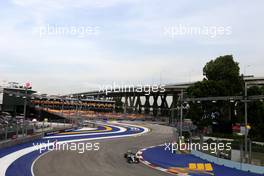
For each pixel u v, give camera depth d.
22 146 47.19
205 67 75.62
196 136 61.38
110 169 33.19
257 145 42.75
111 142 61.81
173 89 123.38
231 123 69.31
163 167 36.06
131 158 38.81
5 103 102.31
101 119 129.88
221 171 34.38
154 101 162.25
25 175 27.88
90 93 161.00
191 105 69.31
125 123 116.69
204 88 67.25
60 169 31.67
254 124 57.28
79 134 73.44
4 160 35.12
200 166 37.44
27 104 107.75
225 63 71.81
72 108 139.38
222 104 67.81
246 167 35.09
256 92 63.72
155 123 121.50
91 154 44.31
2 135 46.62
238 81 71.62
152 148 55.16
